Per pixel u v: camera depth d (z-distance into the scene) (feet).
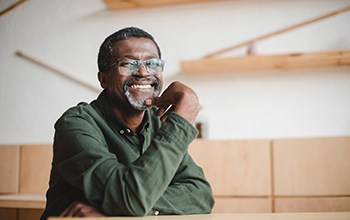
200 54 10.53
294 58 9.45
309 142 8.57
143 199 3.49
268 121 10.12
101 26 10.99
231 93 10.32
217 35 10.50
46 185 9.34
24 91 11.12
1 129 11.10
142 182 3.50
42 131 10.97
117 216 3.56
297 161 8.57
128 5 10.70
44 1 11.25
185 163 4.90
